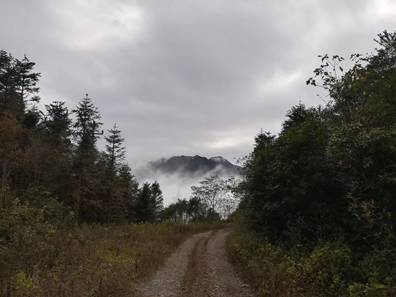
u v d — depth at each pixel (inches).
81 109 2743.6
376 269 400.2
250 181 809.5
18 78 2247.8
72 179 1611.7
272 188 718.5
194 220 3011.8
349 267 447.5
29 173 1403.8
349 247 515.8
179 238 1378.0
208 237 1541.6
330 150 527.8
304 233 655.8
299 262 523.5
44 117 2265.0
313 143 663.1
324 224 623.5
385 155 465.7
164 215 3193.9
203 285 591.8
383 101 489.1
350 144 494.0
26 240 562.3
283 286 460.1
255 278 579.8
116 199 2033.7
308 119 694.5
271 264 553.0
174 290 561.0
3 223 602.5
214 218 3058.6
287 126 1079.0
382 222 437.7
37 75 2297.0
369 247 504.7
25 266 495.2
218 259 905.5
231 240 1150.3
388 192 448.8
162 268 743.1
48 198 1036.5
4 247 498.0
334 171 625.0
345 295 396.8
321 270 450.9
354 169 502.3
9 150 1290.6
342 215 606.9
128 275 594.2
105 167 2097.7
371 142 464.4
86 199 1712.6
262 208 763.4
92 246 811.4
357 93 580.4
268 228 782.5
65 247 675.4
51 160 1518.2
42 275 489.7
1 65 2166.6
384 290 333.4
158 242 1125.1
